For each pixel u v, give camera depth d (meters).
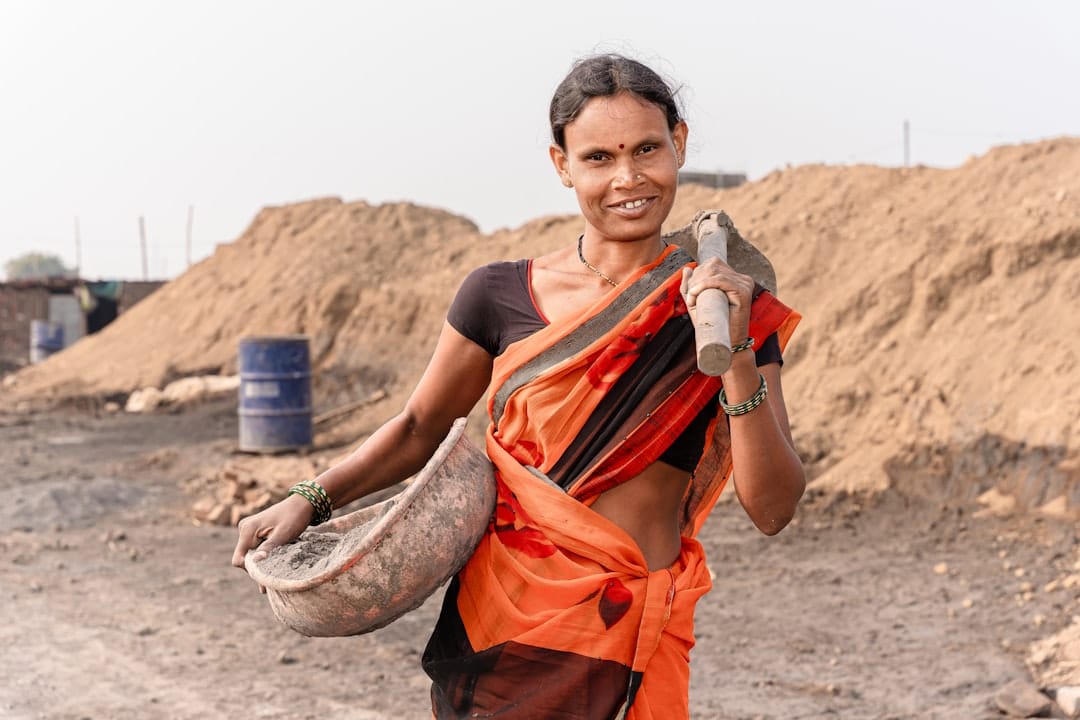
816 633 6.06
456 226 22.42
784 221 12.90
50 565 8.41
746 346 2.02
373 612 2.11
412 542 2.08
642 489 2.18
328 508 2.42
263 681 5.71
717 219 2.36
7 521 9.96
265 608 7.14
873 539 7.78
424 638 6.43
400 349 17.48
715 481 2.38
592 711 2.07
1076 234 9.32
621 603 2.08
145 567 8.31
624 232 2.15
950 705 4.97
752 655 5.78
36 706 5.35
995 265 9.74
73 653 6.22
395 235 21.88
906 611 6.30
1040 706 4.77
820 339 10.60
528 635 2.09
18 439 15.74
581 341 2.12
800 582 7.00
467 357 2.37
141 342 23.28
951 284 9.89
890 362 9.77
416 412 2.44
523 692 2.10
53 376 23.50
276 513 2.37
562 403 2.13
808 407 9.93
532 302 2.26
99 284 34.62
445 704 2.20
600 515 2.13
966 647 5.68
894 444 8.85
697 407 2.12
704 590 2.25
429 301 17.91
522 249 18.19
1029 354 8.65
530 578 2.11
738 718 4.93
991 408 8.49
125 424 17.12
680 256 2.15
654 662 2.12
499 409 2.24
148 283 34.75
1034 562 6.82
